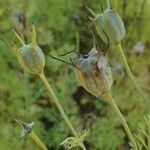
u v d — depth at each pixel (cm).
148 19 51
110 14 24
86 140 43
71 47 47
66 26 50
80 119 44
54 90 45
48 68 47
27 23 47
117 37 25
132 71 49
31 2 49
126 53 50
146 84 47
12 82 45
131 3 52
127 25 51
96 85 22
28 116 44
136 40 51
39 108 44
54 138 43
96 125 44
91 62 22
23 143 42
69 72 47
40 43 49
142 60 49
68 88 46
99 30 25
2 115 44
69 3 50
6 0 48
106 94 23
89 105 47
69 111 45
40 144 27
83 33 50
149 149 28
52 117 44
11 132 43
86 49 50
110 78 22
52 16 50
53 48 49
